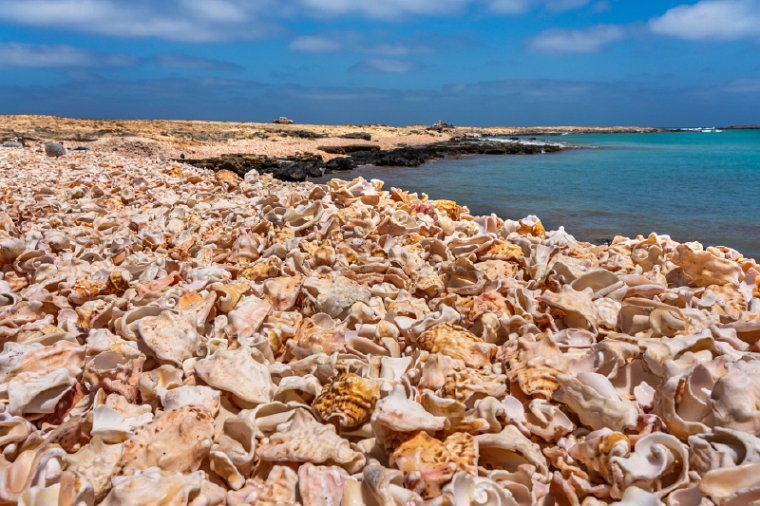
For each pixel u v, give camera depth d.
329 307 4.05
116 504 2.18
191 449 2.52
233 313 3.78
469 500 2.22
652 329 3.54
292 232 5.93
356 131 68.94
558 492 2.39
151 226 6.93
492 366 3.23
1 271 5.02
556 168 30.42
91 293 4.36
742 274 4.52
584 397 2.72
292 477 2.47
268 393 3.08
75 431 2.68
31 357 3.11
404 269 4.96
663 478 2.37
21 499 2.20
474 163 34.41
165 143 31.53
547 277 4.28
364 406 2.80
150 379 3.10
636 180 23.78
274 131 54.22
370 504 2.30
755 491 2.03
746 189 20.25
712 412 2.51
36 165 13.21
